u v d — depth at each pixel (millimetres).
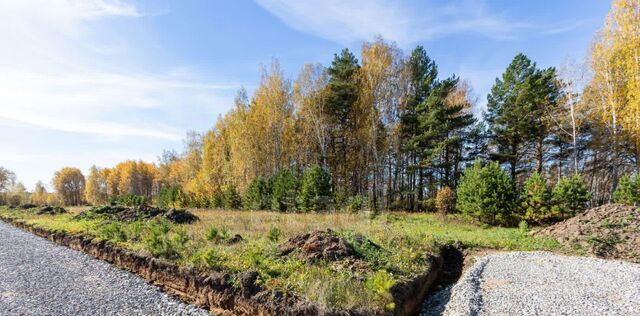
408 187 27625
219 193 30672
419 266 8508
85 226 15953
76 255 12289
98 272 9844
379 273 6297
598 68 19641
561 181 16406
